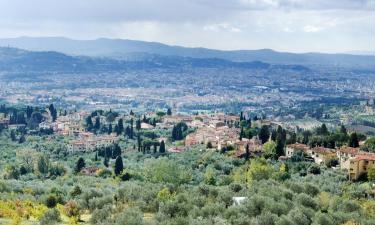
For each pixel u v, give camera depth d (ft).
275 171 476.54
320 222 271.90
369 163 474.08
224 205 299.58
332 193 378.94
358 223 273.75
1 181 432.25
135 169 595.88
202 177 512.22
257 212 286.25
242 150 638.53
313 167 504.84
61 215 322.55
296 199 312.50
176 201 299.58
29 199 368.48
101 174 588.91
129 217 265.13
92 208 332.19
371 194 388.98
